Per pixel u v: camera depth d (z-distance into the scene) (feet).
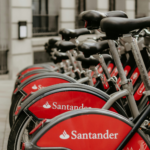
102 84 10.82
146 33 8.91
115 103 8.11
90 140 6.62
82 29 12.46
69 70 14.73
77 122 6.59
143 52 11.35
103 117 6.67
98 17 7.18
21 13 32.40
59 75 11.83
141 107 11.14
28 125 8.52
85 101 8.63
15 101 11.49
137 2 52.08
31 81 11.62
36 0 38.60
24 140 8.39
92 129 6.63
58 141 6.50
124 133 6.72
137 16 52.24
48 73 11.81
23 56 33.27
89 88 8.65
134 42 6.96
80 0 43.14
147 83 6.95
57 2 38.65
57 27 39.14
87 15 7.25
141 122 6.72
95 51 8.31
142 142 6.77
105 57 10.34
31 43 34.14
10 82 28.84
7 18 31.53
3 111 16.87
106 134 6.66
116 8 46.75
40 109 8.52
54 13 39.01
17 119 8.49
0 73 31.63
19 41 32.58
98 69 15.38
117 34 6.50
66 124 6.55
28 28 33.45
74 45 12.21
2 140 12.14
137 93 11.81
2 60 31.68
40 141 6.44
